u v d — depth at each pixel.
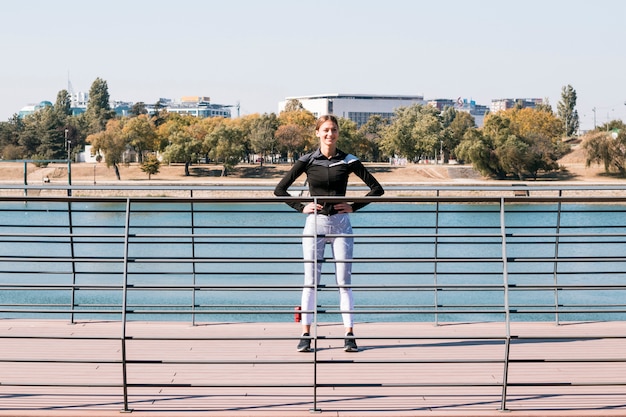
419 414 4.36
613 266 22.48
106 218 44.16
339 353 5.75
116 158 104.06
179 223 30.42
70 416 4.31
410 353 5.75
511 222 31.92
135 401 4.60
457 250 29.16
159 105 180.00
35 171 107.44
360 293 19.88
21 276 19.69
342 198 4.64
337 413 4.37
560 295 19.62
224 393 4.79
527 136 95.81
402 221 29.56
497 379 5.07
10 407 4.46
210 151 106.69
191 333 6.38
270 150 115.31
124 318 4.46
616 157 86.88
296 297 18.98
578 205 38.47
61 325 6.68
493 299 19.30
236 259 4.85
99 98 166.88
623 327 6.71
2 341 6.07
